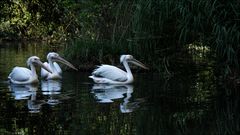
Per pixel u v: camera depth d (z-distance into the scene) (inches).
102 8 700.0
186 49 621.6
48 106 396.8
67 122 341.7
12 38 1366.9
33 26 1080.8
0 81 541.0
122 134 308.2
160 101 418.6
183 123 337.7
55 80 550.0
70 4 848.3
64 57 677.9
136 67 619.8
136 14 581.3
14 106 397.7
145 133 313.7
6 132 315.9
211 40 542.3
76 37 708.0
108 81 525.7
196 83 519.5
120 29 653.9
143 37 581.3
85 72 623.2
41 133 313.3
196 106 397.1
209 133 315.3
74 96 442.9
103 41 673.0
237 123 339.6
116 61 654.5
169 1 547.8
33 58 540.1
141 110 382.0
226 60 533.3
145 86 504.7
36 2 887.7
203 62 670.5
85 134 310.2
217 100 421.4
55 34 921.5
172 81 536.7
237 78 528.7
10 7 983.6
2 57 825.5
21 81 523.5
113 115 364.2
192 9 534.0
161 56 610.5
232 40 513.0
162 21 556.7
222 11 521.3
